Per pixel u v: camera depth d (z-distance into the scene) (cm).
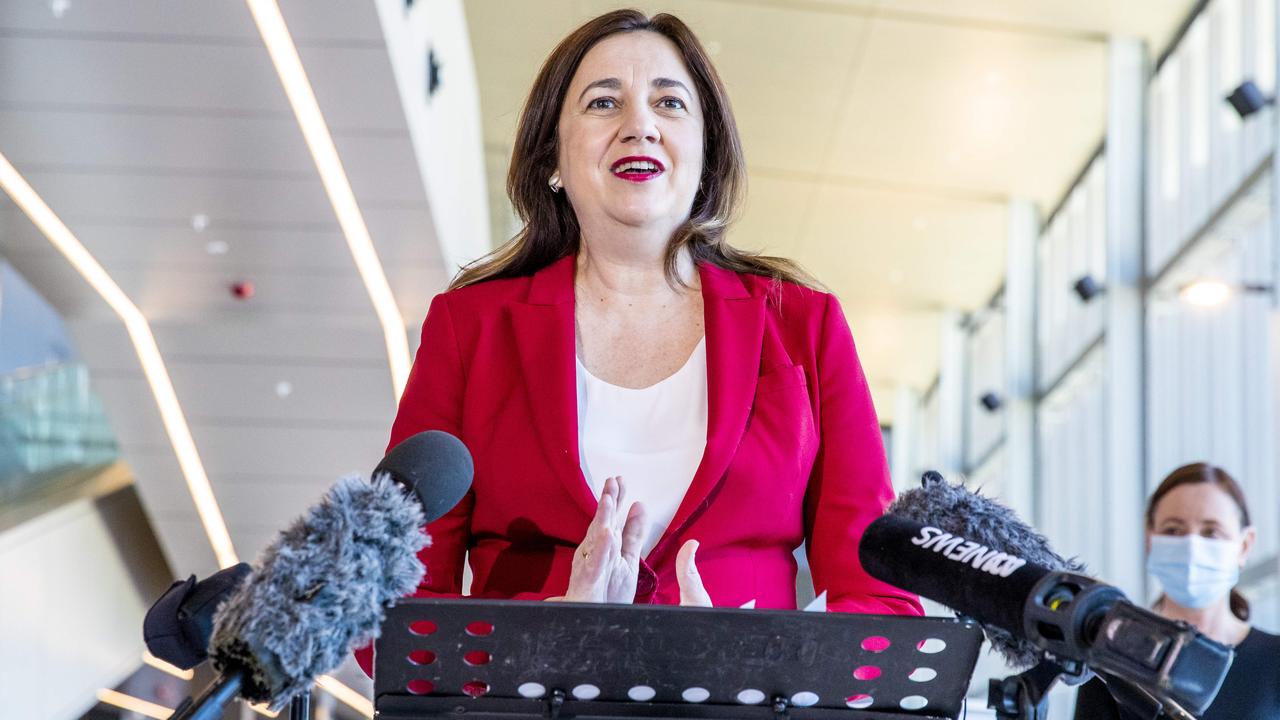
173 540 1054
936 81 990
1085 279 977
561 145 161
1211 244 868
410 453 103
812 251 1310
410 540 94
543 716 99
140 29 630
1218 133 865
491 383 150
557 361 148
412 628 95
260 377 928
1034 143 1077
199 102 678
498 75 1013
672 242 157
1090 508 1159
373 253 804
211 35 631
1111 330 945
